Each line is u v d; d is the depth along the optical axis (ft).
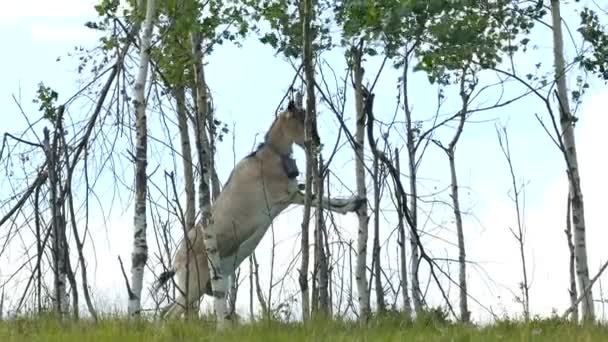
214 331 58.80
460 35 72.84
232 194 76.02
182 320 63.10
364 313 68.59
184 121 84.89
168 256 70.13
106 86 71.61
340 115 70.90
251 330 57.31
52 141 70.13
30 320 63.77
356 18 69.97
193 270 73.15
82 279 65.10
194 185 85.25
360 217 72.38
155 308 68.03
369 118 68.95
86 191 69.05
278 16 74.95
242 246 75.87
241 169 76.64
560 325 60.75
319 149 70.90
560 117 80.84
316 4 73.36
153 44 69.97
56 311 67.72
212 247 65.36
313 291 70.28
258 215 76.02
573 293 79.41
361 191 72.79
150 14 69.36
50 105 72.95
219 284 64.95
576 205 79.87
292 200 76.59
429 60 71.36
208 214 65.92
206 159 66.90
